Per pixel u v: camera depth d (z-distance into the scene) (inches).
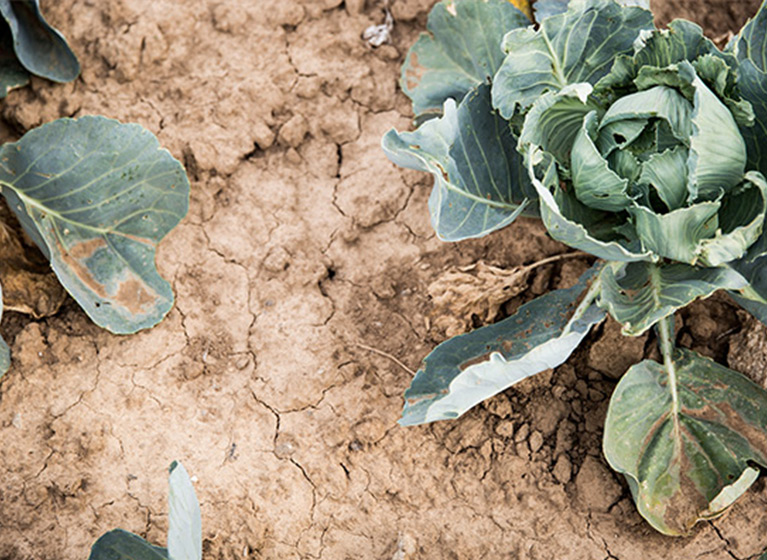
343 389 63.6
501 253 65.2
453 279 64.3
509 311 64.7
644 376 61.2
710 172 57.2
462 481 62.2
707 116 56.2
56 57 67.3
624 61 59.5
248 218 66.6
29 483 62.3
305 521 61.9
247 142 67.4
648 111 57.9
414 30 69.4
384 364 64.1
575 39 60.7
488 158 61.6
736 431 60.4
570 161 61.7
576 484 61.8
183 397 63.6
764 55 60.1
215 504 61.9
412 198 66.6
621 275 60.9
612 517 61.3
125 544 58.5
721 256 58.0
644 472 60.3
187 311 64.9
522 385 63.3
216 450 62.7
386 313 64.9
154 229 64.6
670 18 68.9
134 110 67.9
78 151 63.4
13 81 67.5
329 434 62.9
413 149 59.6
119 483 62.3
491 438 62.7
